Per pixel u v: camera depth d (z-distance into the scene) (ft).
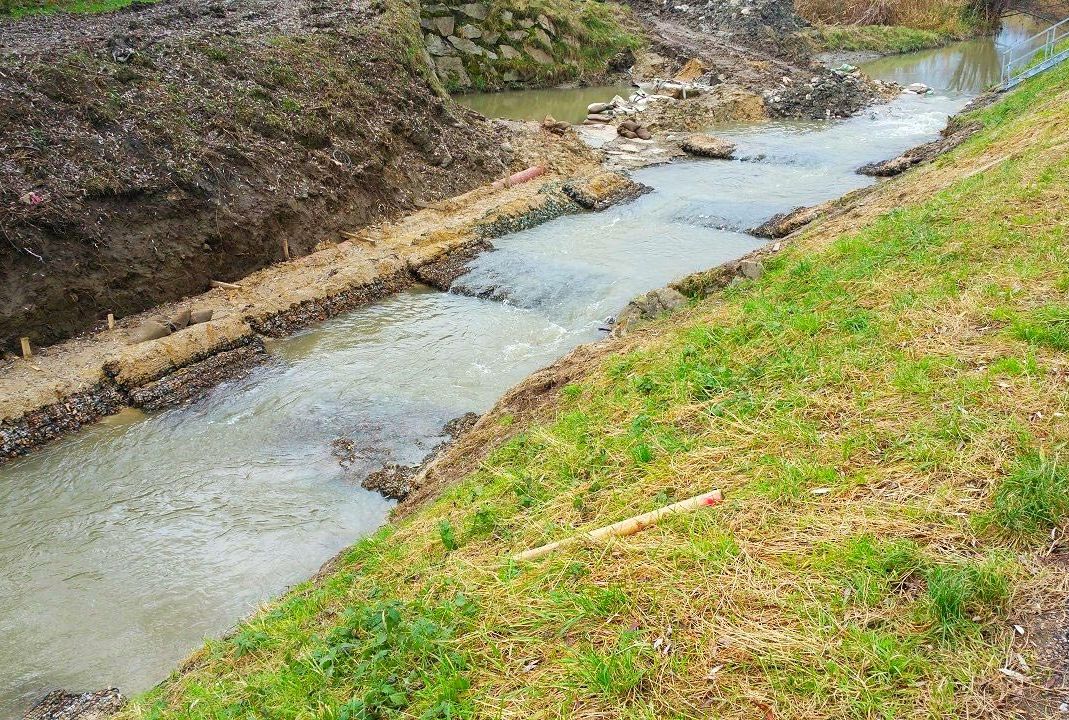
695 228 57.98
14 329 37.42
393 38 68.80
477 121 71.92
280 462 32.89
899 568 12.50
